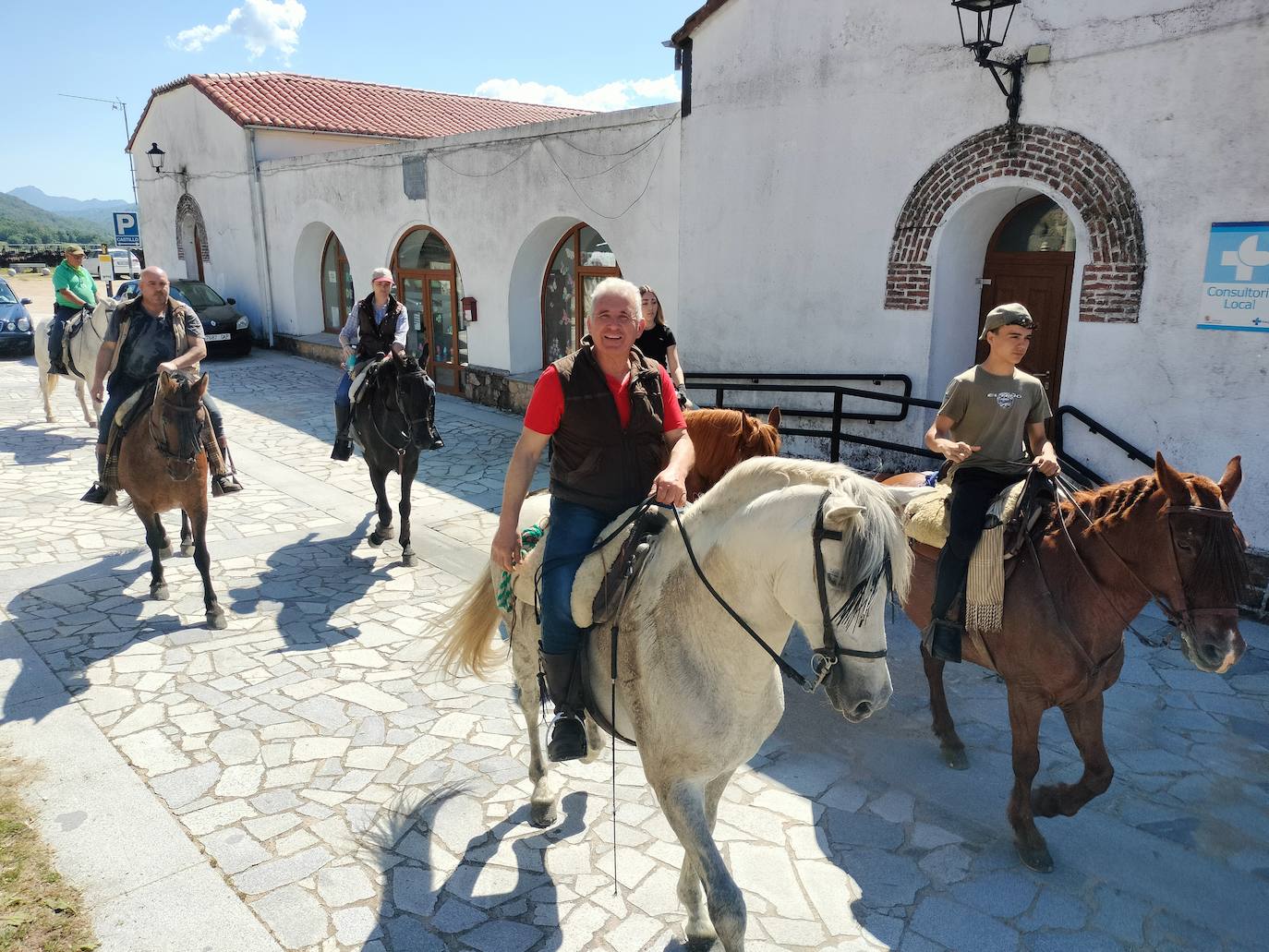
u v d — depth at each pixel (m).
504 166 13.16
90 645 5.91
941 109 8.05
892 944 3.41
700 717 2.89
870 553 2.40
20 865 3.73
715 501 2.97
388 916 3.51
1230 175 6.43
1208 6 6.35
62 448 11.63
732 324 10.23
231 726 4.94
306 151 20.36
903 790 4.48
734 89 9.66
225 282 22.02
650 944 3.39
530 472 3.23
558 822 4.15
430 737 4.89
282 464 11.03
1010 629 3.88
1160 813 4.29
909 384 8.80
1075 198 7.28
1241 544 3.40
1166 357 6.95
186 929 3.40
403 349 7.62
